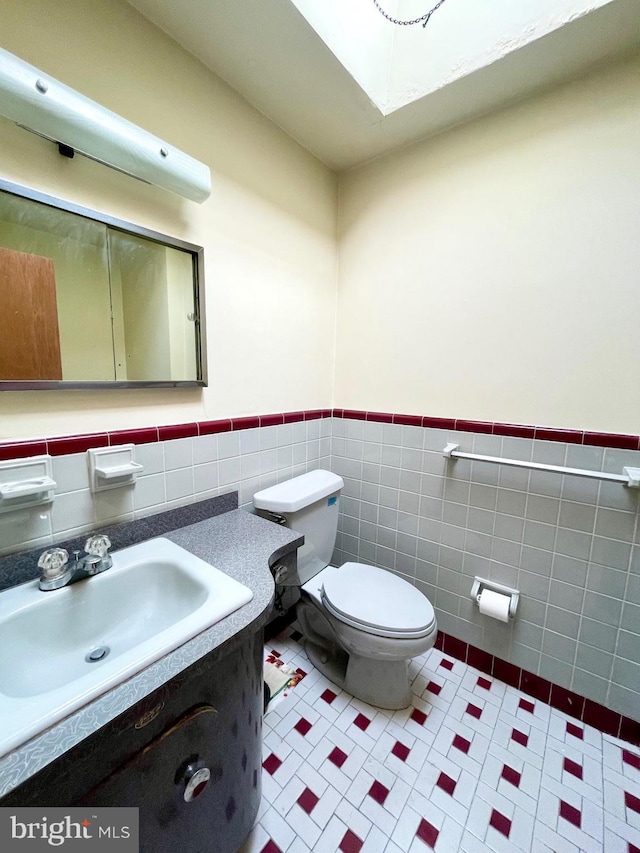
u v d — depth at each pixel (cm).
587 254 111
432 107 122
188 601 85
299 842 88
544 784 103
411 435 154
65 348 87
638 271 104
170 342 108
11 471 79
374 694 126
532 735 117
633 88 100
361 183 159
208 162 111
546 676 130
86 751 48
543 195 116
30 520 83
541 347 122
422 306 146
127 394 99
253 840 88
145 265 100
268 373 143
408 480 158
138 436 101
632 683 115
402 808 96
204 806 69
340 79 110
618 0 85
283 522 132
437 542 152
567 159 111
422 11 112
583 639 123
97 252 90
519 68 104
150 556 94
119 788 54
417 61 116
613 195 106
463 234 133
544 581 129
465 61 107
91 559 83
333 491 149
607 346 111
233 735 74
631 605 114
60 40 79
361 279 164
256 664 81
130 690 55
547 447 123
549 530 126
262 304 136
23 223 78
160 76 97
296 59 104
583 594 122
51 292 83
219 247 118
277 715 122
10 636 70
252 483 139
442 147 135
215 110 111
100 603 84
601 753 112
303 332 157
